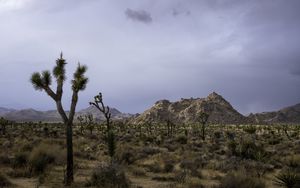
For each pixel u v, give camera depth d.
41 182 16.23
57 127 95.88
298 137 66.88
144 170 21.56
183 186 16.44
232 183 15.31
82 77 15.96
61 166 21.62
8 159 22.38
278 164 25.53
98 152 31.14
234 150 29.88
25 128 80.19
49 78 15.56
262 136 67.06
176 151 34.56
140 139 50.81
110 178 15.93
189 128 117.31
